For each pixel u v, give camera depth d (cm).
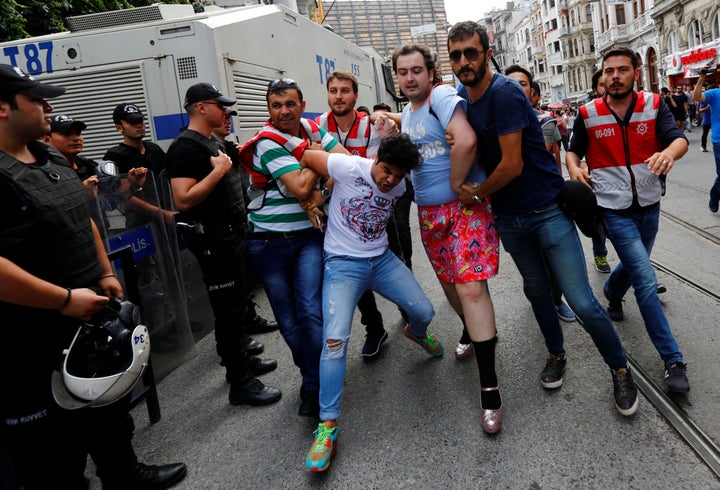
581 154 306
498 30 7606
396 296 279
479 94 243
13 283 162
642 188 284
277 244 285
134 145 417
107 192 310
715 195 598
